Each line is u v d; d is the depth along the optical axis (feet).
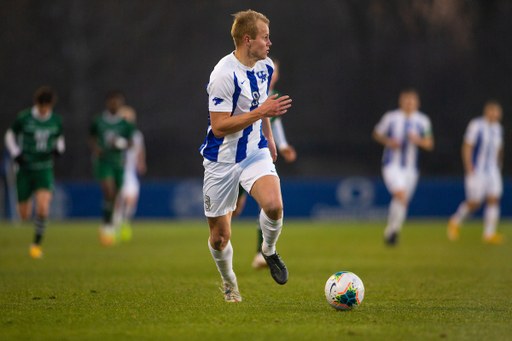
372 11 335.06
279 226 53.01
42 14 312.29
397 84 329.31
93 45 320.50
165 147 318.45
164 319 48.42
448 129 316.40
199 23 330.95
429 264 93.86
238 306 54.75
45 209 104.32
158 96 324.19
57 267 88.69
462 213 144.36
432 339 41.78
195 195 223.30
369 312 51.72
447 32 327.47
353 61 337.11
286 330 44.27
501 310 53.01
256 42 52.03
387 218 220.64
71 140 299.99
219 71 52.11
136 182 151.84
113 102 131.54
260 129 56.13
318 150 326.24
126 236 145.38
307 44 341.00
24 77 310.04
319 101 335.06
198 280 74.54
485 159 140.36
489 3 325.42
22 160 103.96
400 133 127.44
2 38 308.40
